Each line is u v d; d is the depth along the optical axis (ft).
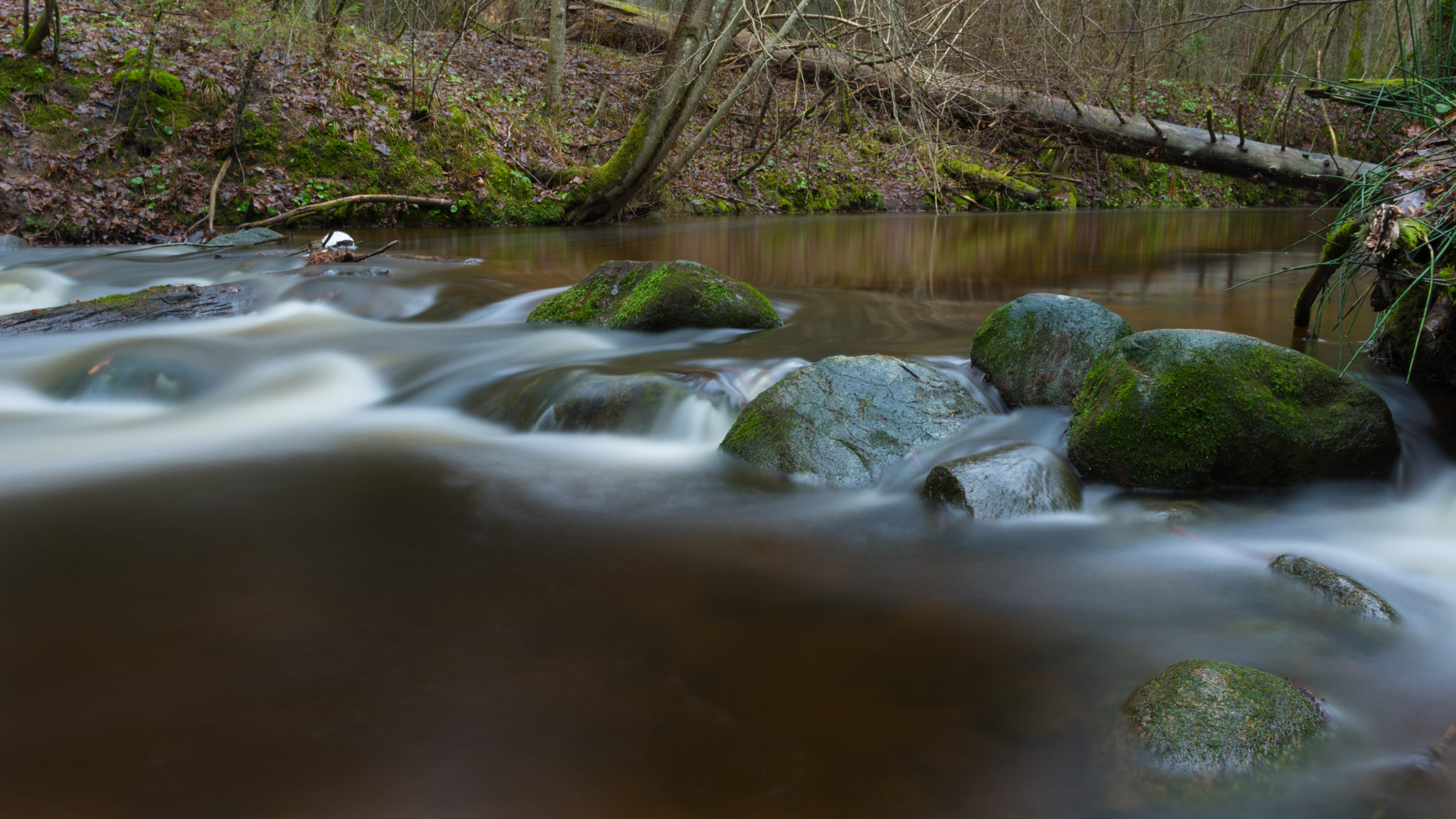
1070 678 8.30
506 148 46.91
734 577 10.49
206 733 7.37
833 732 7.51
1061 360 15.47
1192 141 49.90
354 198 39.81
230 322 22.86
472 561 10.82
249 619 9.28
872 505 12.67
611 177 46.57
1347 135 58.39
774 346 19.92
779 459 13.79
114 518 11.92
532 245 38.04
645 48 65.16
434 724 7.54
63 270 28.04
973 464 12.51
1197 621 9.34
